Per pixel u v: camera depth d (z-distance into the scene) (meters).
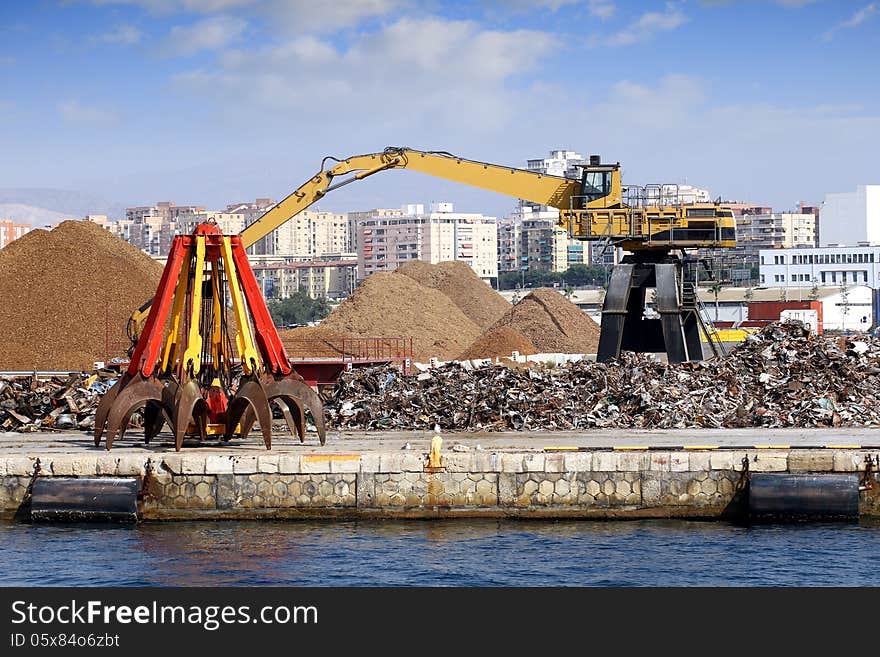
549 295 112.88
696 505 38.66
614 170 61.25
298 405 42.84
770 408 48.41
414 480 39.00
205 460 39.06
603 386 50.28
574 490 38.81
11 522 39.22
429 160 62.00
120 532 37.78
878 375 50.91
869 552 34.56
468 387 50.44
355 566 33.44
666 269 60.47
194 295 42.66
